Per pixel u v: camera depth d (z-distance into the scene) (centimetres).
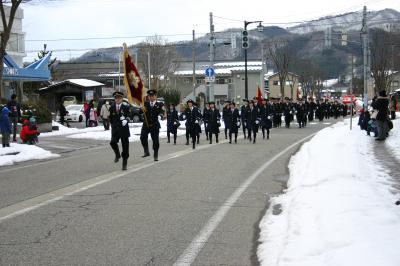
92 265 569
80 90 5297
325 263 505
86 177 1219
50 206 881
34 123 2205
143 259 589
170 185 1088
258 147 1991
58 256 600
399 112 5000
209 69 3556
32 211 843
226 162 1491
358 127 3011
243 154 1719
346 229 612
